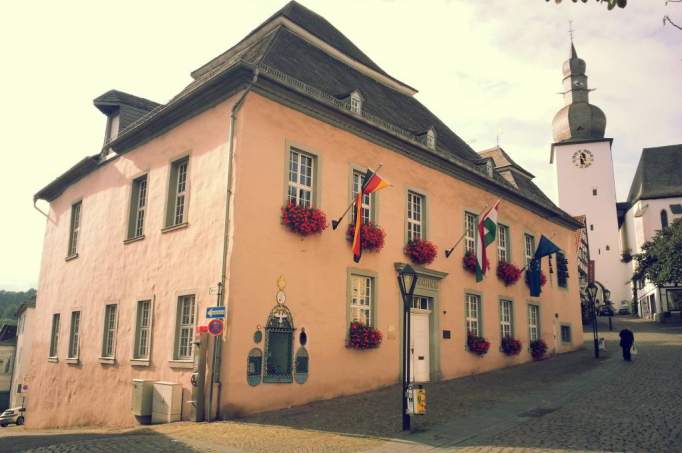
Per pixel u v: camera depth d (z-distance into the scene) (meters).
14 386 39.75
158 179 15.64
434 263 18.56
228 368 11.98
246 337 12.43
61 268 20.59
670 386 14.95
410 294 10.76
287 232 13.74
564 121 70.81
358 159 16.19
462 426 10.48
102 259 17.70
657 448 8.55
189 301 13.75
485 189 22.17
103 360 16.38
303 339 13.64
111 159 18.34
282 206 13.70
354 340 14.79
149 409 13.23
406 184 17.94
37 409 19.88
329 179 15.12
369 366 15.42
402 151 17.88
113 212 17.64
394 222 17.17
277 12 18.36
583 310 49.62
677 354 23.97
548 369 20.19
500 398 13.73
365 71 21.19
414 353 17.33
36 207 23.14
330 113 15.25
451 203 20.03
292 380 13.22
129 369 15.12
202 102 14.24
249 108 13.33
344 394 14.49
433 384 16.78
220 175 13.29
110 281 16.97
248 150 13.13
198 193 13.91
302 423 11.10
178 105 14.61
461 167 20.23
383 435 9.87
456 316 19.27
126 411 14.81
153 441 9.55
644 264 49.59
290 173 14.34
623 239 74.12
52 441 9.98
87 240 18.98
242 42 18.92
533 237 25.64
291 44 17.28
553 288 26.81
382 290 16.30
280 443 9.31
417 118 21.86
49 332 20.34
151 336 14.52
